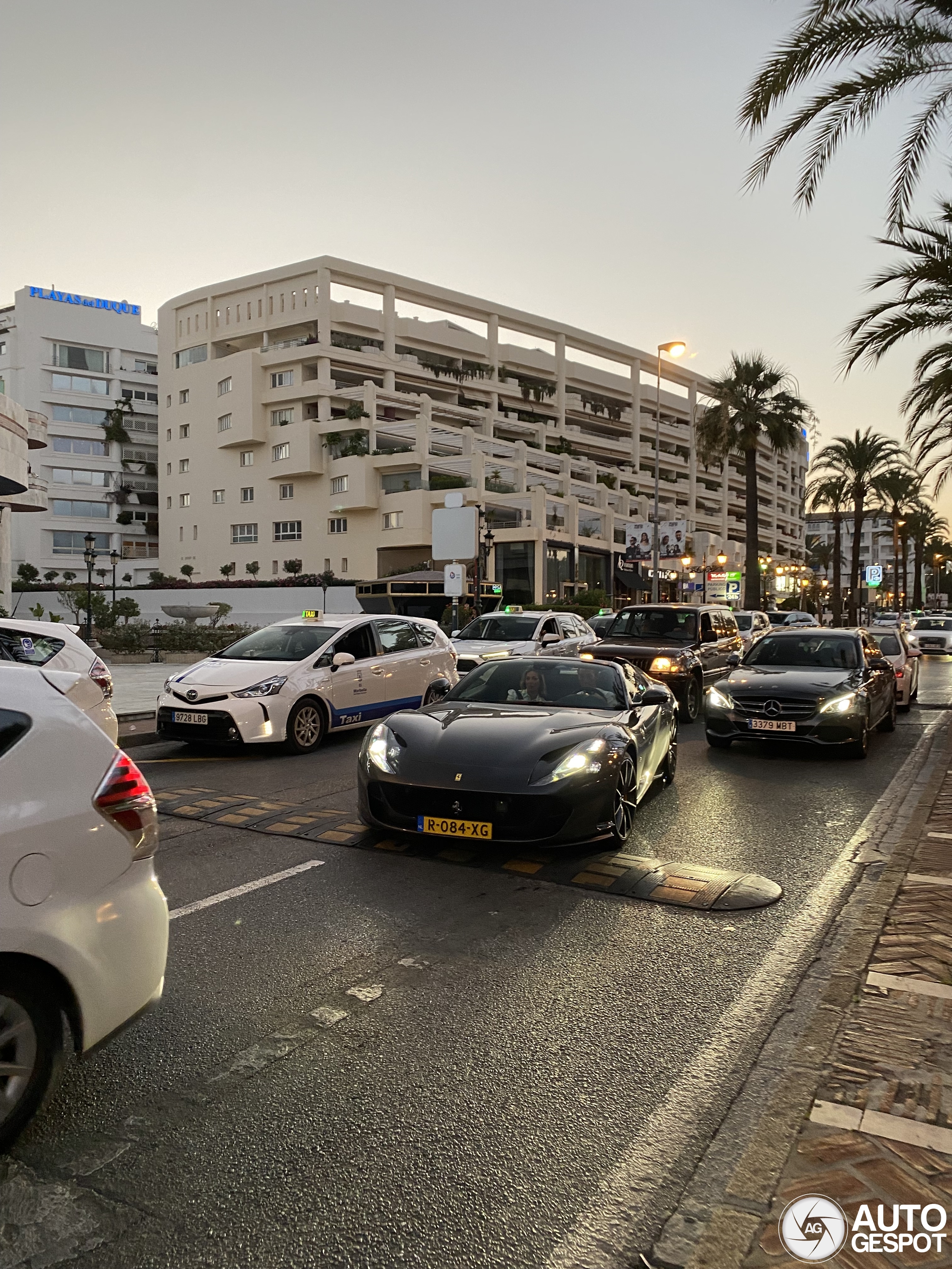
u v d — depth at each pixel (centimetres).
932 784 823
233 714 909
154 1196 238
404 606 4138
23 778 255
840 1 880
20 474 2017
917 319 1270
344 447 5734
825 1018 340
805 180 969
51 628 823
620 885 525
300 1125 274
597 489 6328
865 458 4500
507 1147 264
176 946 421
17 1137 246
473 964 406
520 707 674
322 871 541
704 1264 210
